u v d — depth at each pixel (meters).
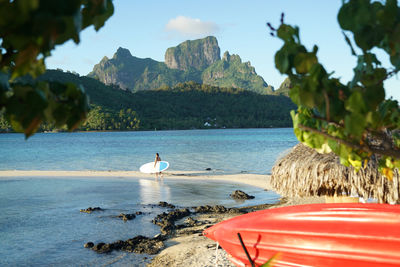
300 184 6.15
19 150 60.16
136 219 12.72
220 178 24.27
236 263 4.63
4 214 13.48
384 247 3.33
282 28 1.02
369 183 5.36
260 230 4.17
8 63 1.01
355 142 1.20
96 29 0.98
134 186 20.81
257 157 42.19
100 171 28.91
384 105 1.25
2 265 8.34
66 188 19.98
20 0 0.63
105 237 10.54
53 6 0.66
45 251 9.31
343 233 3.55
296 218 3.99
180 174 26.73
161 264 8.14
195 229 11.14
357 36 1.02
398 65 1.08
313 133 1.31
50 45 0.72
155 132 168.62
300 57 0.98
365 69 1.16
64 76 192.12
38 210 14.20
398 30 0.98
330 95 1.06
